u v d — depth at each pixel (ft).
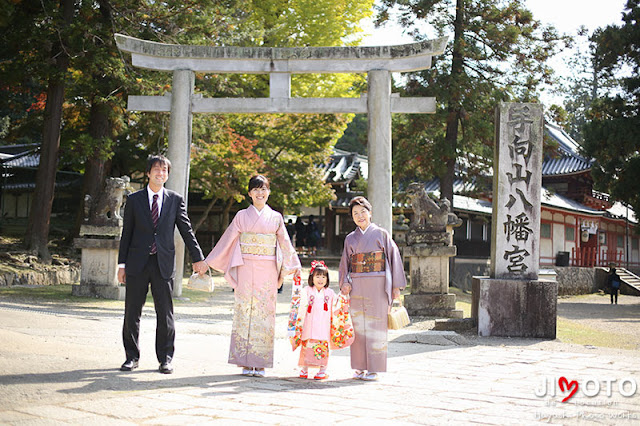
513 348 24.57
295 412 11.89
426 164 74.33
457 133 76.59
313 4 73.46
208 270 17.33
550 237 105.40
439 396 14.06
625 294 101.86
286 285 64.34
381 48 39.60
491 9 71.15
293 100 40.24
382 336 16.78
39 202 51.16
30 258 48.44
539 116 30.04
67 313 29.27
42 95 69.15
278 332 27.78
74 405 11.72
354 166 105.40
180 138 40.27
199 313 34.04
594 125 78.02
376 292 17.03
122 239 16.43
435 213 38.63
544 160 118.52
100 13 51.62
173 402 12.39
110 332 23.45
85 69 48.67
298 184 78.28
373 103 39.50
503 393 14.60
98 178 62.18
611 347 27.89
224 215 82.58
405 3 70.69
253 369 16.66
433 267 38.22
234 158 65.57
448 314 37.40
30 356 16.56
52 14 46.37
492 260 30.66
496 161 30.35
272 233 17.13
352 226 103.86
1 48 48.42
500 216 29.89
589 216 114.32
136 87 49.24
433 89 68.74
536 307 28.99
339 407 12.53
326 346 16.94
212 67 40.63
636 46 78.48
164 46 40.37
